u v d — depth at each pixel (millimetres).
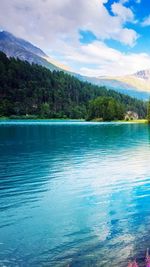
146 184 26500
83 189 24641
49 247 13805
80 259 12609
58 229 15969
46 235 15195
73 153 45812
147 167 34562
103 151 48531
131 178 28891
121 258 12555
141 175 30250
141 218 17547
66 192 23625
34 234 15312
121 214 18328
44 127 128125
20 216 18062
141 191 24125
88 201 21219
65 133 90125
